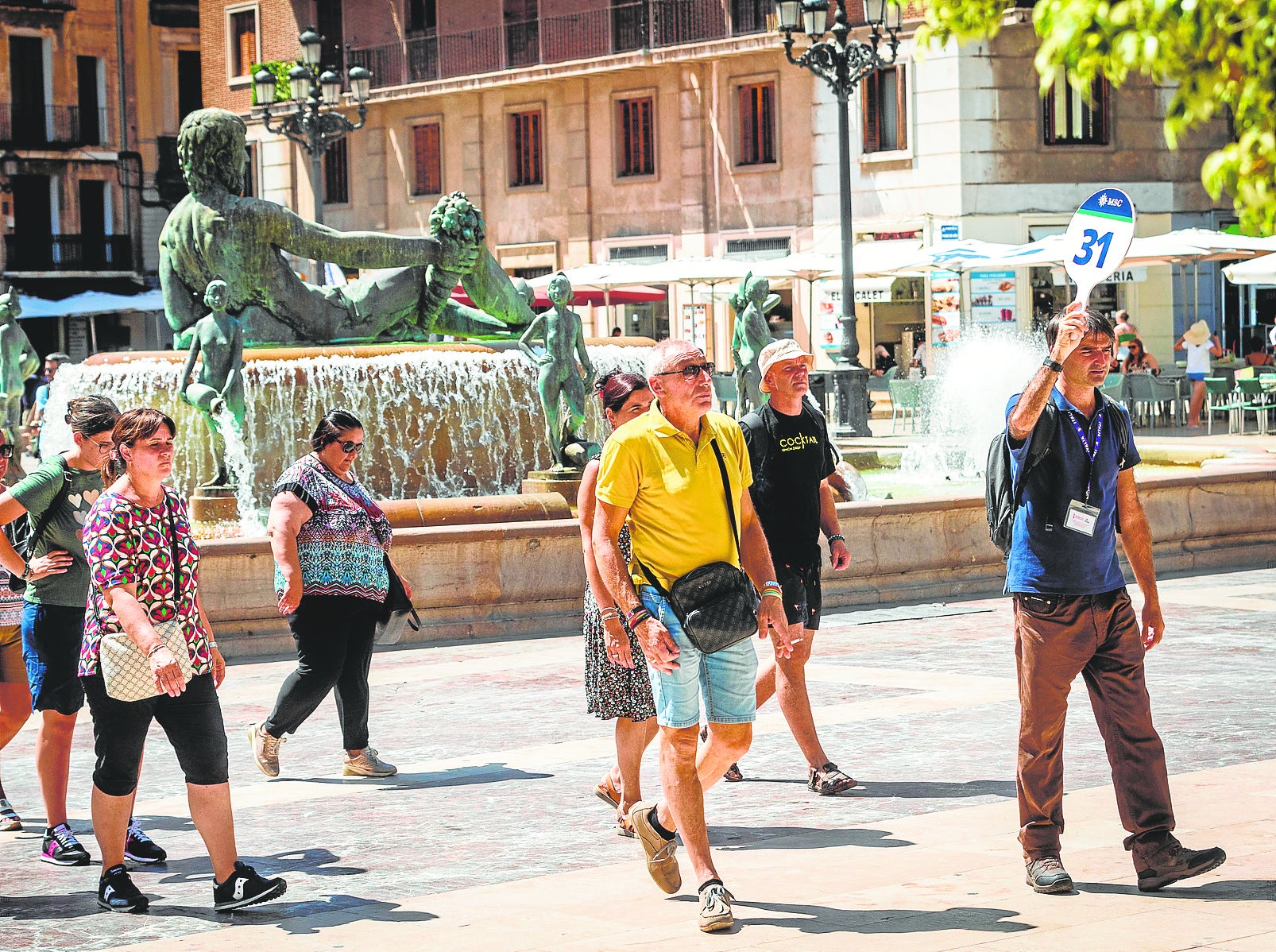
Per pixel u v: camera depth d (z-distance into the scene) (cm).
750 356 3906
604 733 1781
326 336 3491
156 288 11550
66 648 1356
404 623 1642
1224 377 6106
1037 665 1145
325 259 3466
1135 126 7400
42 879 1297
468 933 1098
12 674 1456
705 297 8100
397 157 9331
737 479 1172
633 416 1366
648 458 1150
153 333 11631
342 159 9631
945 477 4247
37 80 11144
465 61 9025
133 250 11462
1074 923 1059
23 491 1346
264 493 3241
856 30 7444
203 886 1258
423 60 9200
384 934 1106
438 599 2422
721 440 1171
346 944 1086
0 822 1465
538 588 2491
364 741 1617
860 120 7544
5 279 10850
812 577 1501
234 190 3425
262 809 1502
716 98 8050
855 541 2659
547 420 3259
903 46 7350
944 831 1325
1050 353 1150
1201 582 2836
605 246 8544
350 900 1198
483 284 3641
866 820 1377
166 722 1192
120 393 3312
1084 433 1148
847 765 1585
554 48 8644
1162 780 1141
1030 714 1150
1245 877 1146
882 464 4425
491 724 1850
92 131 11344
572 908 1151
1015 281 7250
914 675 2047
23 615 1377
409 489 3344
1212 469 3312
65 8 11119
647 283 6675
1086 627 1140
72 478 1366
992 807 1398
